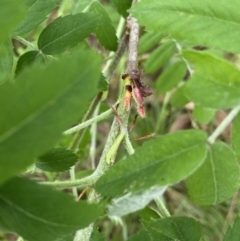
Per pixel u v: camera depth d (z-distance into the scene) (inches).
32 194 8.1
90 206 8.2
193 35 9.3
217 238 22.4
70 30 11.6
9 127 7.4
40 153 7.4
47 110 7.4
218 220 22.8
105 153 10.8
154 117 24.5
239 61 16.6
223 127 9.3
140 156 8.8
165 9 9.4
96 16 11.7
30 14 11.4
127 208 9.1
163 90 18.3
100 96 15.4
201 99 9.6
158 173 8.8
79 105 7.4
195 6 9.4
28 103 7.3
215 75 9.5
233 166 9.1
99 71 7.4
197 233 10.2
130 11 9.5
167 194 23.8
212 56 9.4
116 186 8.8
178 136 8.9
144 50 17.7
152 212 11.4
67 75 7.4
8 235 21.7
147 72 18.4
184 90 9.7
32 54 11.7
